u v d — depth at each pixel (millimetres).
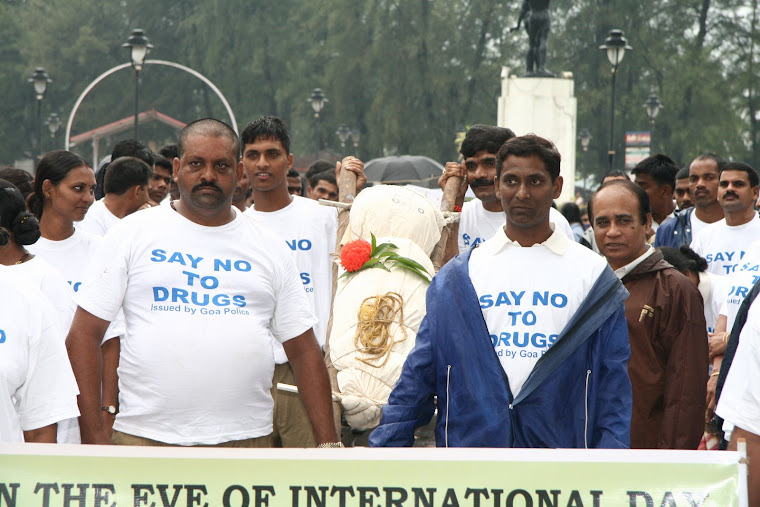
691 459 3762
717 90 60781
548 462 3818
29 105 74375
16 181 6980
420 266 5539
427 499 3852
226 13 71625
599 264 4371
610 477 3797
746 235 8133
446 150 65000
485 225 6738
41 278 4938
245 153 6441
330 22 66000
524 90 27266
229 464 3893
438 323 4367
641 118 60469
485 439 4238
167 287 4410
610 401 4254
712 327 7320
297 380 4848
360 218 5887
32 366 4109
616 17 62250
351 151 67625
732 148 60312
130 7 76812
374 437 4461
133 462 3885
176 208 4586
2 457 3840
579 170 63625
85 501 3855
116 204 7328
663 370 5637
